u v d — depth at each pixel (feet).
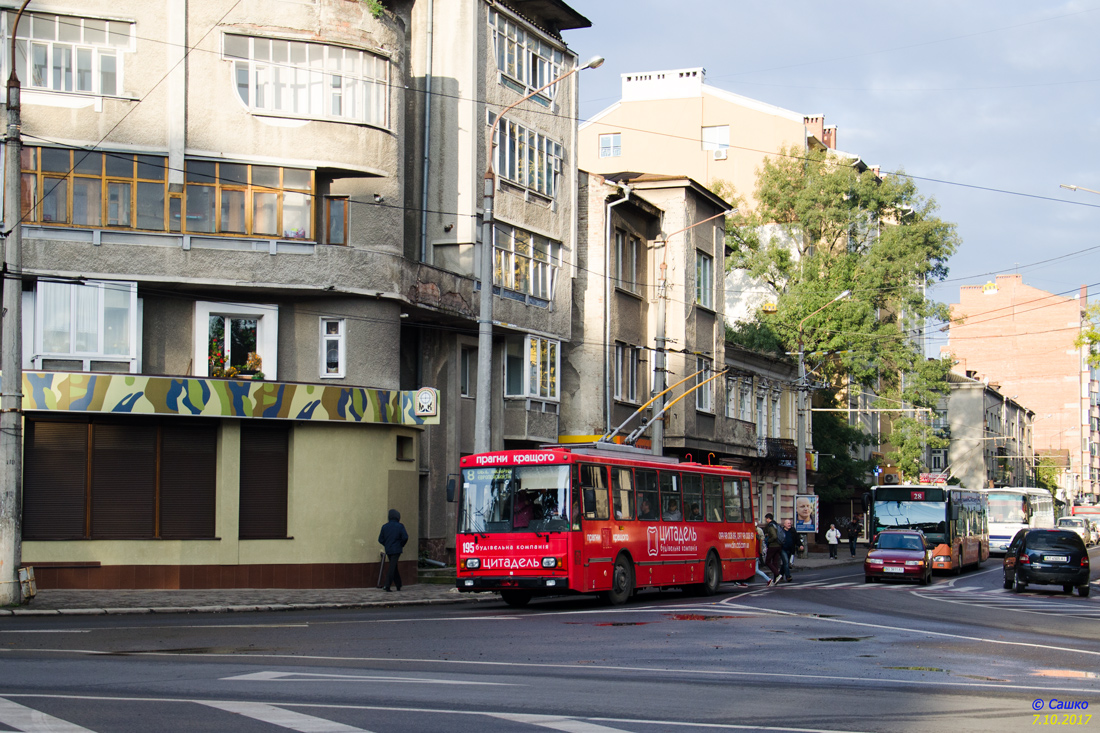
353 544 90.43
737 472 104.68
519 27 116.37
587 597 89.97
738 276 213.46
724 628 60.18
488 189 88.94
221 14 88.84
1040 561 108.58
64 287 84.38
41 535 82.02
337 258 90.58
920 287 191.42
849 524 185.26
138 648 46.24
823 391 212.02
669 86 221.46
